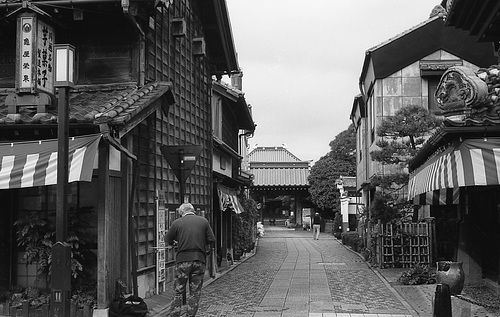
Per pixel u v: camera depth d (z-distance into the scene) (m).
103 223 9.90
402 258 19.75
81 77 11.93
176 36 14.47
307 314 11.10
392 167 23.22
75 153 9.15
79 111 10.11
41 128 9.93
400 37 23.20
